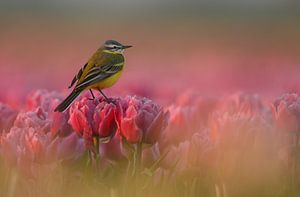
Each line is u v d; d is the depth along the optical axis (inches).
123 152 297.7
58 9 5280.5
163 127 291.7
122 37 3590.1
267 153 300.2
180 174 297.1
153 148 304.7
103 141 299.3
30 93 582.6
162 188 291.3
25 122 306.2
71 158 287.4
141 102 289.4
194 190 289.4
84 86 467.2
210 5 5152.6
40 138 280.5
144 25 4239.7
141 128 284.5
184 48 2800.2
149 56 2532.0
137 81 770.8
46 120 307.9
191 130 385.7
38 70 1464.1
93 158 312.3
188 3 5285.4
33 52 2481.5
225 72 1162.6
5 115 352.5
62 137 312.8
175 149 310.0
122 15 5049.2
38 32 3725.4
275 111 326.3
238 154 296.2
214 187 296.2
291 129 318.3
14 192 275.7
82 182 288.2
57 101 345.1
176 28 3939.5
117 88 834.2
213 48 2679.6
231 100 430.9
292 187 307.4
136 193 284.5
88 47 3002.0
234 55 2150.6
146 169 290.2
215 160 296.2
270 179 302.0
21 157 279.7
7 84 842.2
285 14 4549.7
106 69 490.6
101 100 310.8
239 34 3538.4
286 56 2340.1
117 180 306.7
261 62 1641.2
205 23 4192.9
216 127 300.2
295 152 315.3
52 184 285.1
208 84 1065.5
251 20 4301.2
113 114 289.9
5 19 4411.9
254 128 294.8
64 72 1440.7
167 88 761.0
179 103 502.0
